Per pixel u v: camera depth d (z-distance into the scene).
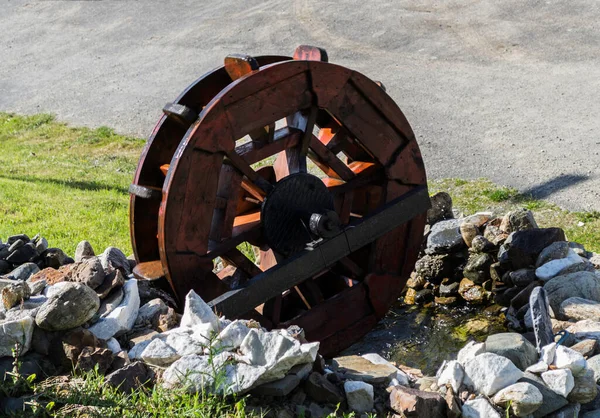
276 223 6.24
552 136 12.98
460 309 7.45
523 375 4.62
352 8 20.03
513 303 7.11
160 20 21.38
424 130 13.66
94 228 9.70
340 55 17.33
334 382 4.49
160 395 4.04
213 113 5.72
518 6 18.83
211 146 5.77
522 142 12.87
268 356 4.21
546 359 4.77
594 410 4.77
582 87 14.73
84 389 4.11
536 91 14.78
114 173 13.23
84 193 11.66
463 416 4.37
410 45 17.53
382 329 7.25
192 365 4.21
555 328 6.16
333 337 6.73
